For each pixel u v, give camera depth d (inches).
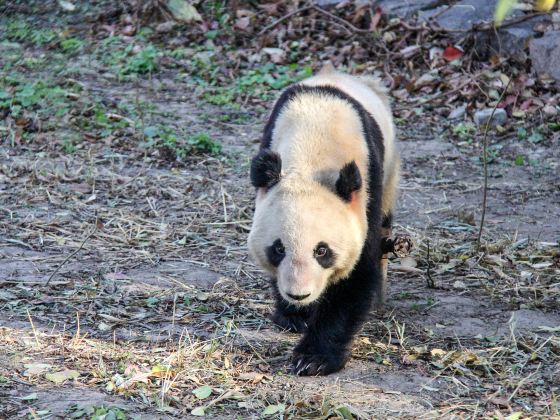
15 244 469.4
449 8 805.2
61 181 564.7
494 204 560.4
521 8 777.6
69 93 717.3
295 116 364.8
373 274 359.9
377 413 313.1
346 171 332.8
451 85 733.3
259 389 329.4
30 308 392.5
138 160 608.7
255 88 762.2
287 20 859.4
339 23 836.6
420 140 669.9
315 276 325.1
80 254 459.8
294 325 381.1
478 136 673.0
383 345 372.5
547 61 721.6
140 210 525.7
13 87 722.2
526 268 458.6
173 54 831.7
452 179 601.3
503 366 353.7
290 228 326.6
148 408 310.2
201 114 708.7
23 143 627.8
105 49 840.3
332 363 346.0
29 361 342.3
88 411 303.3
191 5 899.4
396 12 817.5
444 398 327.6
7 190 545.6
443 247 484.1
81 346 357.1
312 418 306.0
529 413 315.3
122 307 398.9
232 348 363.3
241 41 850.8
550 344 373.4
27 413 302.5
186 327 380.2
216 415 308.2
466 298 424.2
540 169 619.5
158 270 444.8
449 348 371.2
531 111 692.1
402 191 577.9
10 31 848.9
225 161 614.2
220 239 489.4
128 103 714.8
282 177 343.0
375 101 407.8
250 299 414.0
